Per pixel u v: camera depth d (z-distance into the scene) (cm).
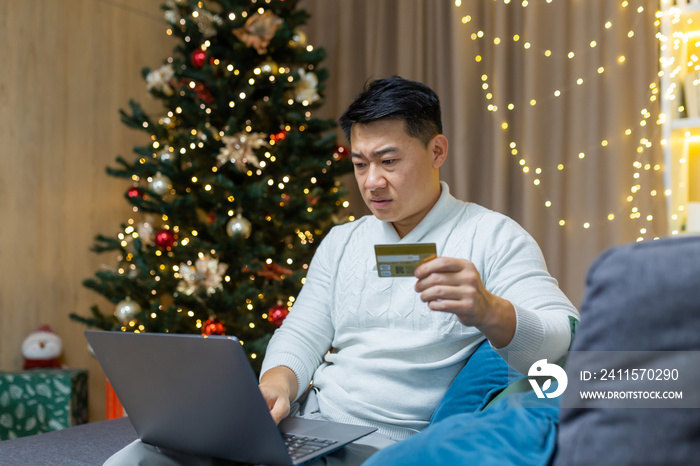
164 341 79
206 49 254
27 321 283
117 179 312
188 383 79
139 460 87
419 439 60
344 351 119
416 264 82
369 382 110
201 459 88
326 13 328
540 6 273
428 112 113
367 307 118
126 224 277
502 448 56
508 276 107
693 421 46
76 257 298
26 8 287
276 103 250
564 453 51
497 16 279
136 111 257
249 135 243
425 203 117
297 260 254
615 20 255
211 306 236
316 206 254
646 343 47
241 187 249
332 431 92
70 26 300
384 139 111
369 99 111
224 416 79
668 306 46
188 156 248
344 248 129
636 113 254
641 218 250
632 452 47
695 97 240
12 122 281
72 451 136
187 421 83
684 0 243
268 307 245
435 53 298
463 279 80
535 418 60
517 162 279
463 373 103
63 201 295
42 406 250
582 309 50
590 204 262
